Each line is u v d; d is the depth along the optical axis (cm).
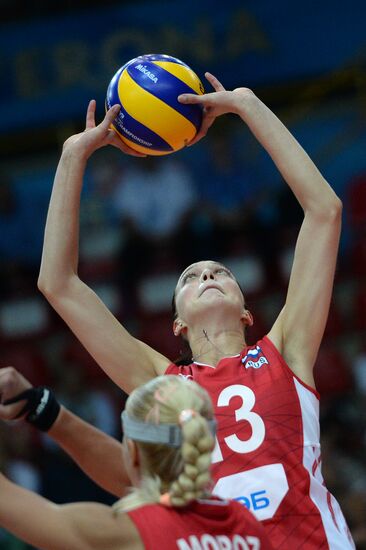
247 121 1055
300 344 1034
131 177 3178
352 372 2653
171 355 2786
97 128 1055
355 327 2822
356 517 1883
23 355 2920
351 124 3362
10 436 2320
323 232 1035
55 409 895
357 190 3102
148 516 754
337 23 3278
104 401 2619
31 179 3456
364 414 2412
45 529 739
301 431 980
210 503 775
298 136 3419
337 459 2175
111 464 930
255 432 970
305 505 941
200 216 3058
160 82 1045
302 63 3300
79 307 1049
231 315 1089
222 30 3303
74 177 1052
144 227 3103
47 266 1050
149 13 3306
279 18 3297
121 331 1062
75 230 1056
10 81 3362
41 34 3341
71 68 3334
